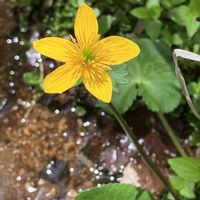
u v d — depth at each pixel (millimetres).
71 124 343
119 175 328
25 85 354
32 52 361
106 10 351
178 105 323
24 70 358
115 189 275
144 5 347
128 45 199
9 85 355
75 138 339
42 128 343
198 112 289
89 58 199
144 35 342
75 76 199
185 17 323
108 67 202
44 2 366
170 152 330
